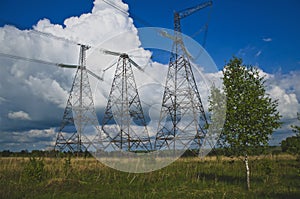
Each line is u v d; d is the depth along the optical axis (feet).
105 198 30.96
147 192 33.88
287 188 35.06
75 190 35.14
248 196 30.96
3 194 32.07
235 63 36.58
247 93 34.99
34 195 32.30
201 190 34.78
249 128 33.78
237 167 54.13
